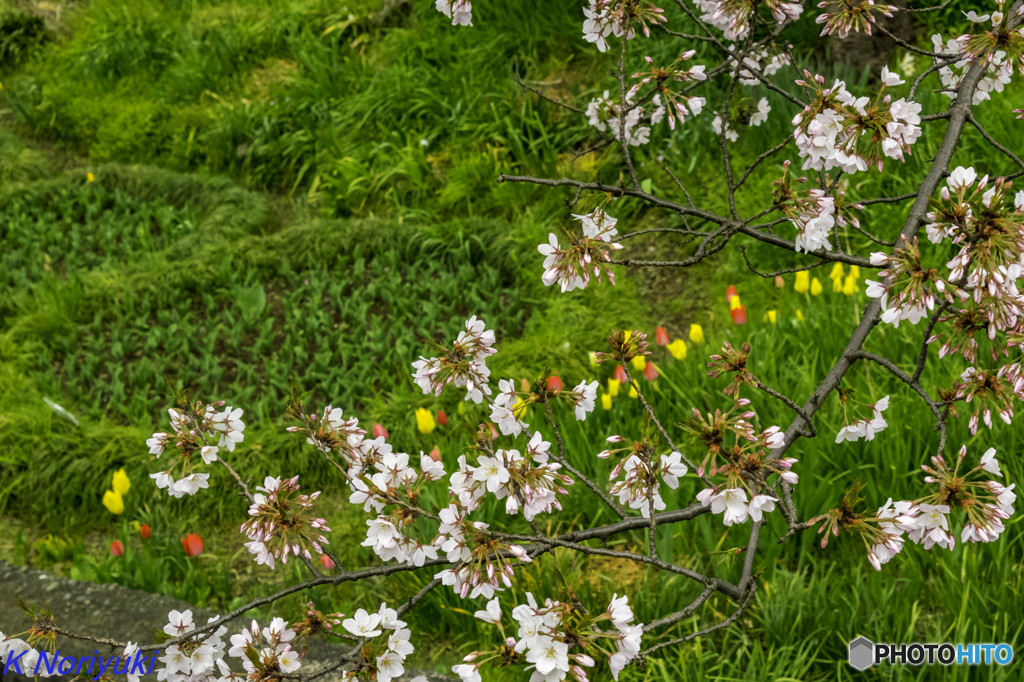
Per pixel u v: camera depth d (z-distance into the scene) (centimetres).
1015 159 225
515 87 589
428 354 435
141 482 393
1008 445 318
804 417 196
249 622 320
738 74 219
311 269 523
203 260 532
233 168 650
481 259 510
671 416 376
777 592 295
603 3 212
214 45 742
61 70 794
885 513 158
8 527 393
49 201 622
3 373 456
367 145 616
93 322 496
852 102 178
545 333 439
